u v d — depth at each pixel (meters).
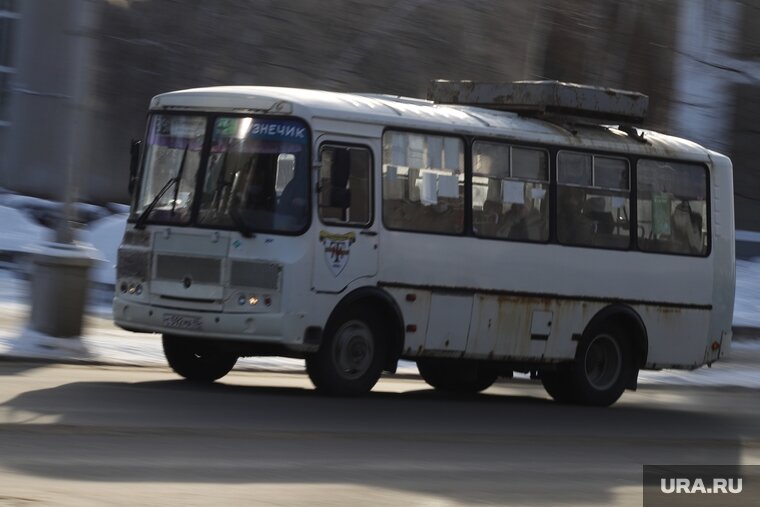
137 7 98.88
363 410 38.84
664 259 50.53
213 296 40.50
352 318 41.84
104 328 58.31
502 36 92.25
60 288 47.34
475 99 49.16
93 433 29.58
